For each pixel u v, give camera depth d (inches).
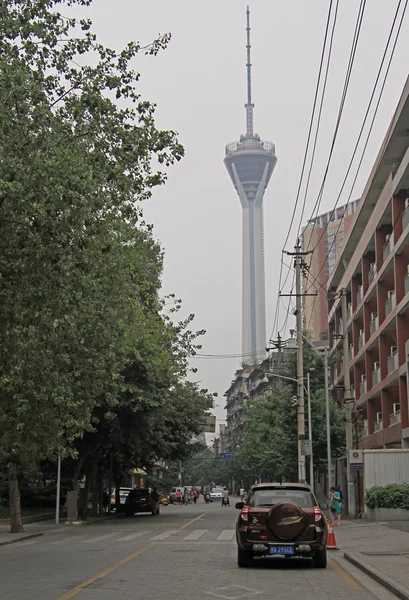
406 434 1528.1
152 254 1477.6
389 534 1026.1
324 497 2373.3
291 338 1619.1
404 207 1594.5
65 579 534.0
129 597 442.9
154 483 3048.7
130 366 1439.5
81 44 725.3
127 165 729.0
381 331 1769.2
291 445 1814.7
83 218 572.4
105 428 1510.8
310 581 533.0
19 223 547.2
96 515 1663.4
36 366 686.5
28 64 698.8
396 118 1530.5
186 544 865.5
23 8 698.2
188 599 436.8
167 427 1713.8
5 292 569.0
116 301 866.8
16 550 827.4
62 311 611.2
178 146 748.6
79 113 702.5
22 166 543.5
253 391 4940.9
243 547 600.7
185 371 1806.1
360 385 2151.8
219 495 3715.6
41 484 2111.2
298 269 1611.7
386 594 471.8
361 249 2037.4
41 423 861.2
